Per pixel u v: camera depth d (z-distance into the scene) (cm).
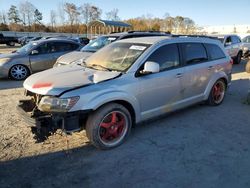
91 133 418
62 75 454
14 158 410
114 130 442
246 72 1260
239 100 738
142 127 530
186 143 464
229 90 873
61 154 423
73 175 368
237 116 603
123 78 449
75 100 394
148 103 486
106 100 416
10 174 369
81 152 429
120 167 388
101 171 378
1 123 547
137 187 343
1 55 1061
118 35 1001
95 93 409
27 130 512
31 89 425
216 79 641
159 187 343
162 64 507
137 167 388
